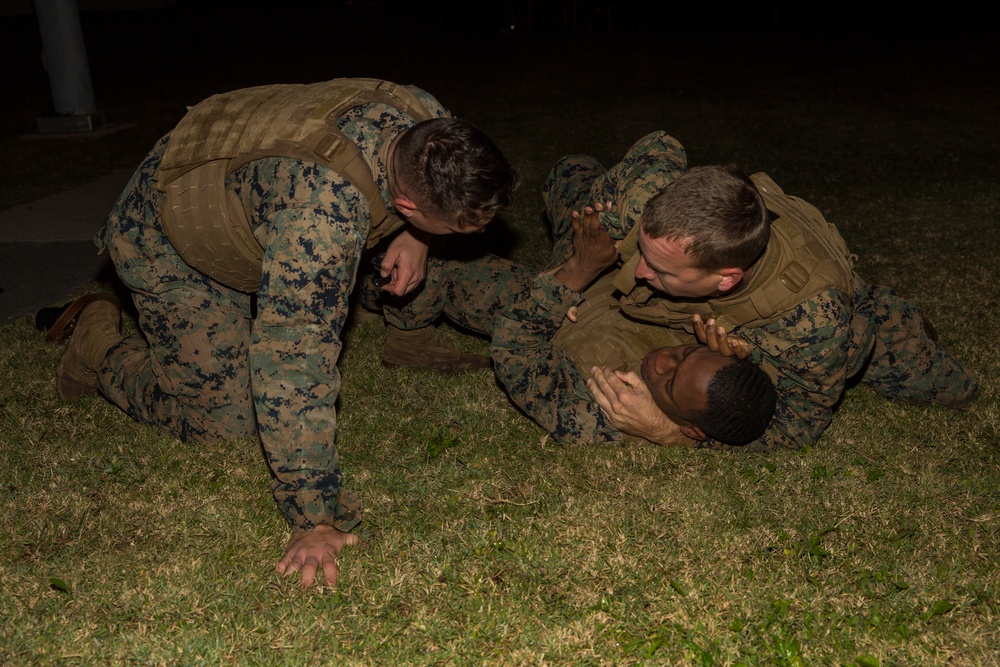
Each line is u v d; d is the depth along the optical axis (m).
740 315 2.70
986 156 7.82
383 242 3.34
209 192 2.47
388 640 2.26
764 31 21.25
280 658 2.21
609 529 2.68
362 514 2.76
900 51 16.33
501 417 3.38
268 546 2.62
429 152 2.07
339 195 2.22
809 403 2.95
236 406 3.09
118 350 3.28
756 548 2.60
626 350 3.14
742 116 10.21
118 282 4.81
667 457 3.06
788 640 2.23
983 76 12.92
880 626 2.28
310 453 2.32
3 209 6.51
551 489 2.90
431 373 3.72
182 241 2.59
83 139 9.25
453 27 22.77
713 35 20.72
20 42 18.64
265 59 17.05
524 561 2.54
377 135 2.30
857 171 7.36
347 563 2.52
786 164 7.71
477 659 2.21
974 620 2.30
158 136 9.45
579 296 2.99
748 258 2.41
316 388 2.27
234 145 2.42
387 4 25.20
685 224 2.33
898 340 3.27
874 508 2.76
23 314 4.36
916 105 10.70
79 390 3.48
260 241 2.38
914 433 3.20
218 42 19.66
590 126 9.66
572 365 3.17
